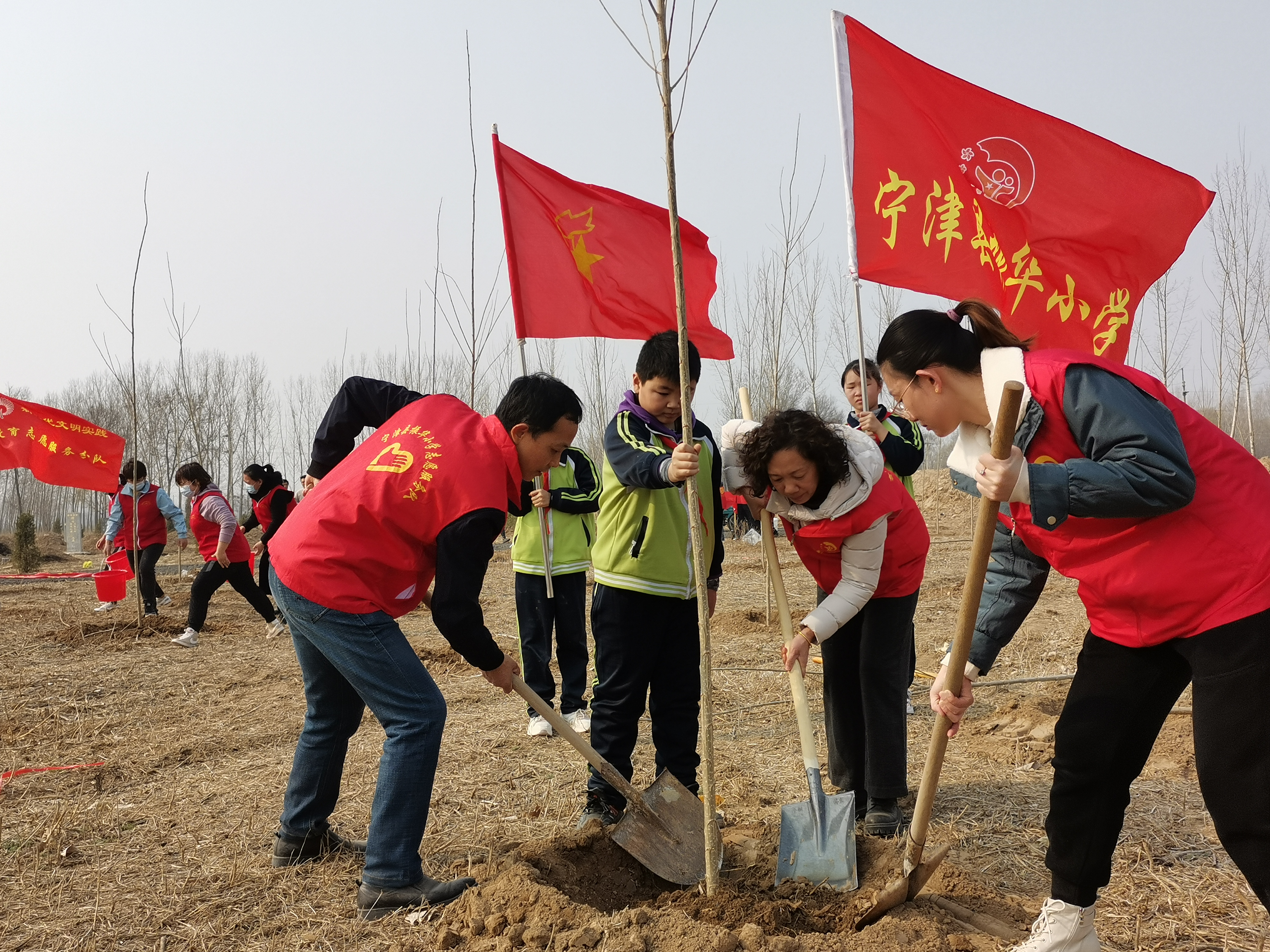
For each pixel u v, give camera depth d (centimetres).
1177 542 208
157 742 511
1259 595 200
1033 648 684
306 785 331
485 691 620
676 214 266
